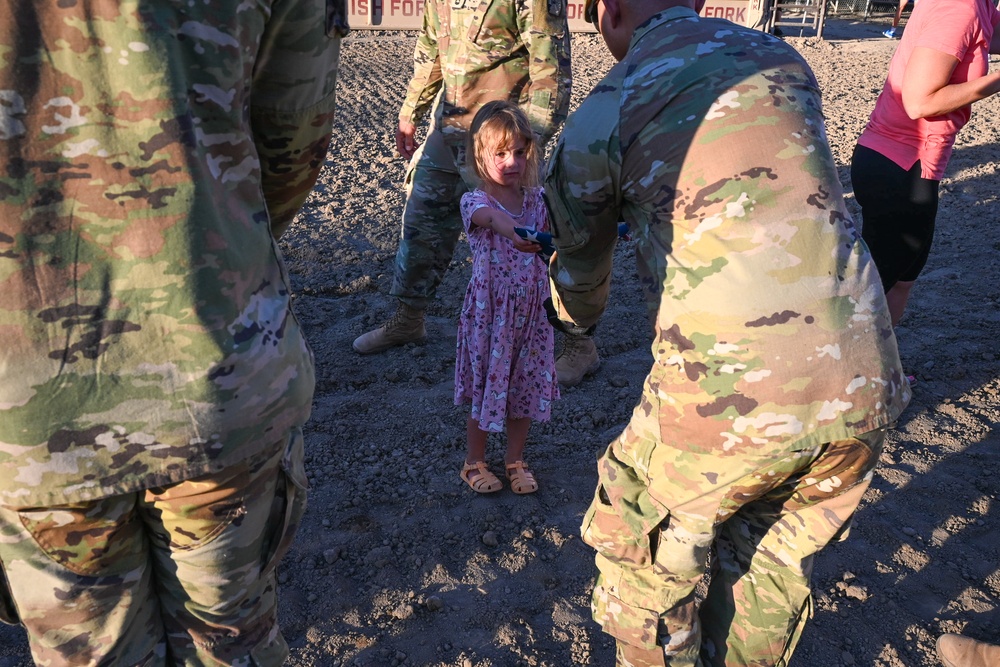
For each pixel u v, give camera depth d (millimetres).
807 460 1644
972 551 2846
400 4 13438
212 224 1293
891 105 3277
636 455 1816
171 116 1222
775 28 14305
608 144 1775
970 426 3549
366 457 3295
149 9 1186
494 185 2801
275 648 1721
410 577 2693
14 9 1123
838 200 1679
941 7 2998
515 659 2385
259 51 1443
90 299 1232
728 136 1646
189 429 1315
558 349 4145
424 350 4090
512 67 3434
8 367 1209
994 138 7703
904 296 3564
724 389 1600
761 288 1587
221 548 1484
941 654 2418
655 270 1732
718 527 1965
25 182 1172
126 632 1494
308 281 4770
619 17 1988
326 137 1675
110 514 1363
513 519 2980
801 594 1897
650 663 1959
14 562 1372
